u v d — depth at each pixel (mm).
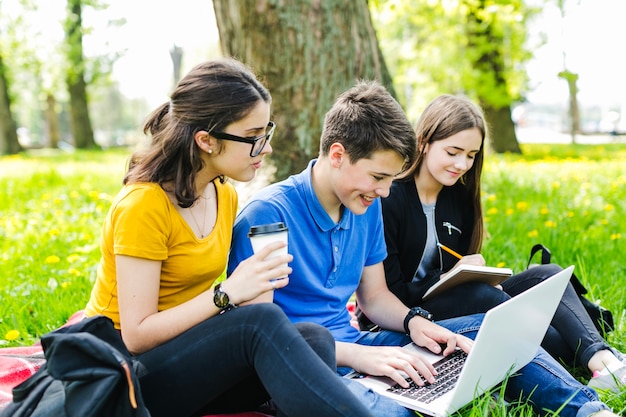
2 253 4594
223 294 1948
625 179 7883
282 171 4859
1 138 20531
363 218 2598
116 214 2018
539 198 6910
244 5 4824
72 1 21047
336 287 2529
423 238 2910
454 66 14344
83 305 3525
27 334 3184
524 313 2102
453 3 10055
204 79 2057
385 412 2049
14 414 1705
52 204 6738
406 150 2242
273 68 4852
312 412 1737
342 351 2340
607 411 2066
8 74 21859
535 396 2273
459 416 2117
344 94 2393
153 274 2006
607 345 2566
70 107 23141
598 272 4035
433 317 2693
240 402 2113
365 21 5172
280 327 1826
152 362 1900
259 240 1994
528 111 54344
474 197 3035
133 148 2203
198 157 2062
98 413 1617
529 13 14195
